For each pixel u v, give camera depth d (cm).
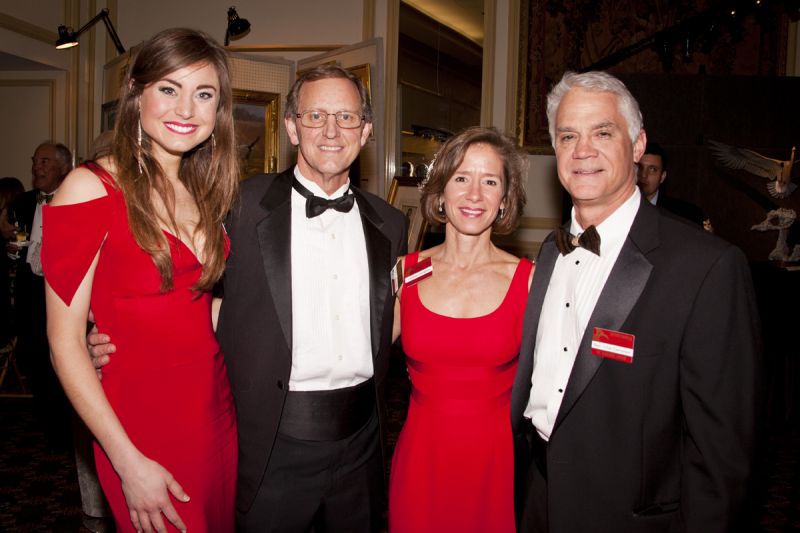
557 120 161
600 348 150
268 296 188
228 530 172
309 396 189
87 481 264
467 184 199
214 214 170
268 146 577
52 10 644
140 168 152
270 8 672
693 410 141
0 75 674
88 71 691
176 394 156
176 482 149
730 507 136
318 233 198
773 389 470
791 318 445
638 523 147
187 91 151
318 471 189
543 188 619
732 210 568
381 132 506
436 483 196
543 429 167
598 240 155
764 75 578
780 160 557
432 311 202
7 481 352
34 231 382
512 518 195
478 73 865
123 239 147
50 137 676
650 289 147
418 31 750
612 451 150
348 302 198
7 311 417
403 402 494
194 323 160
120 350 150
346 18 658
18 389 536
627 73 576
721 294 140
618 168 154
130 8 701
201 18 687
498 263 209
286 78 585
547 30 609
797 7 499
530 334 175
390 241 211
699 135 570
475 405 197
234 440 174
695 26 514
